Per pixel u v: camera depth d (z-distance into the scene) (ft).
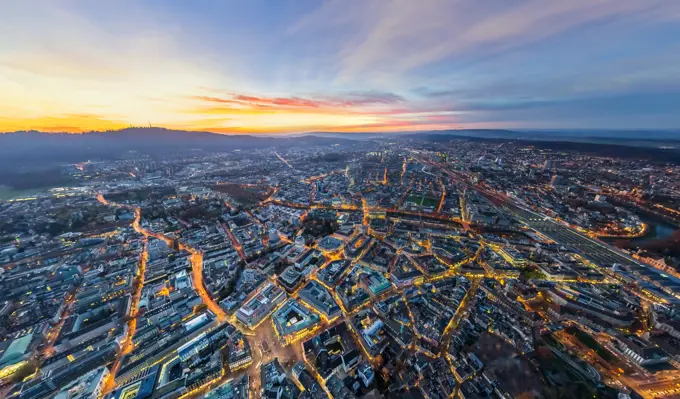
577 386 574.97
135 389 583.99
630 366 640.58
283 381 599.16
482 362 628.28
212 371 611.88
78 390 575.38
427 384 584.40
